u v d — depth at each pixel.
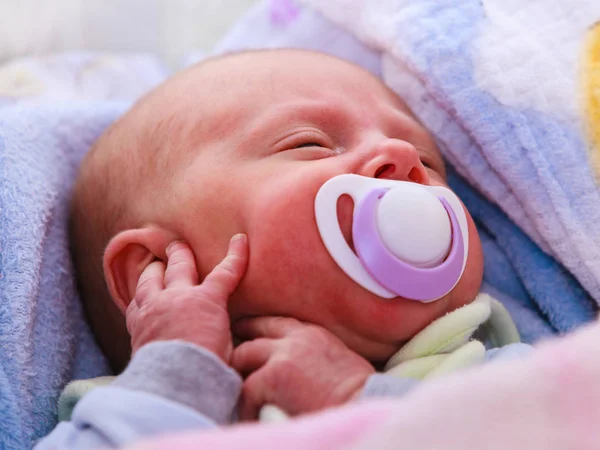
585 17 0.89
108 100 1.29
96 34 1.47
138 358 0.62
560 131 0.86
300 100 0.81
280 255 0.69
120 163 0.87
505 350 0.71
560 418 0.44
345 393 0.62
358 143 0.78
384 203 0.69
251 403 0.63
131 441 0.53
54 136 1.03
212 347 0.64
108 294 0.91
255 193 0.73
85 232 0.93
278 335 0.68
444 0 0.96
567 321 0.88
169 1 1.53
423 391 0.48
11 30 1.38
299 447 0.48
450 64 0.91
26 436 0.76
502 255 0.96
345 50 1.05
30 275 0.84
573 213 0.83
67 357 0.89
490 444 0.43
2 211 0.87
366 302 0.68
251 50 0.95
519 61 0.88
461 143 0.93
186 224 0.77
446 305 0.72
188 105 0.84
